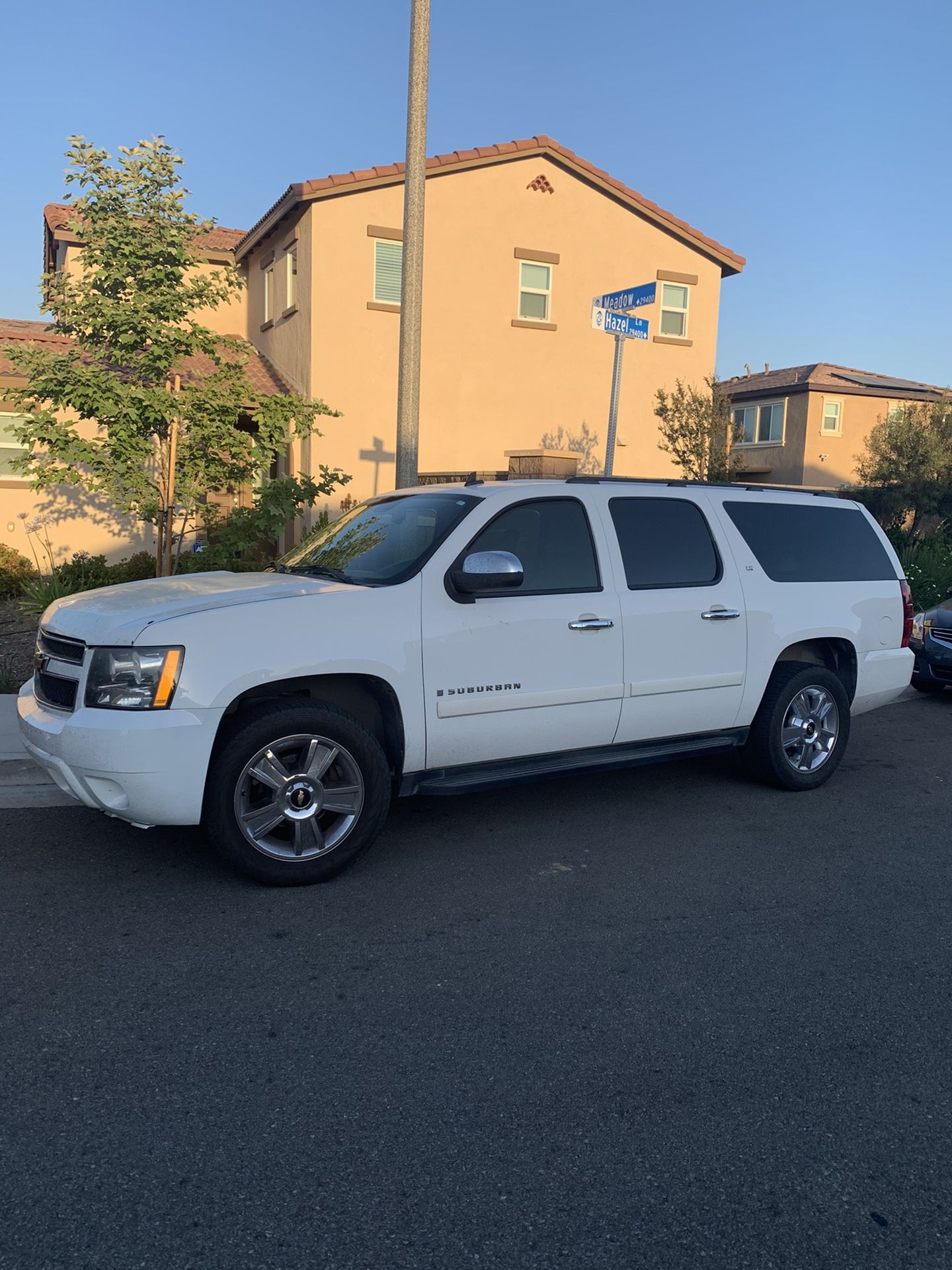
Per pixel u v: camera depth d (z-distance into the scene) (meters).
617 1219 2.42
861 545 6.61
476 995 3.54
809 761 6.29
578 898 4.45
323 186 15.44
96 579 12.42
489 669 4.86
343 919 4.15
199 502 10.61
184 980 3.59
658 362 18.88
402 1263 2.27
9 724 6.96
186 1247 2.30
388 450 16.61
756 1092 2.98
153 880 4.53
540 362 17.77
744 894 4.54
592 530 5.35
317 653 4.38
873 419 30.84
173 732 4.08
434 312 16.81
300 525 16.02
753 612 5.83
